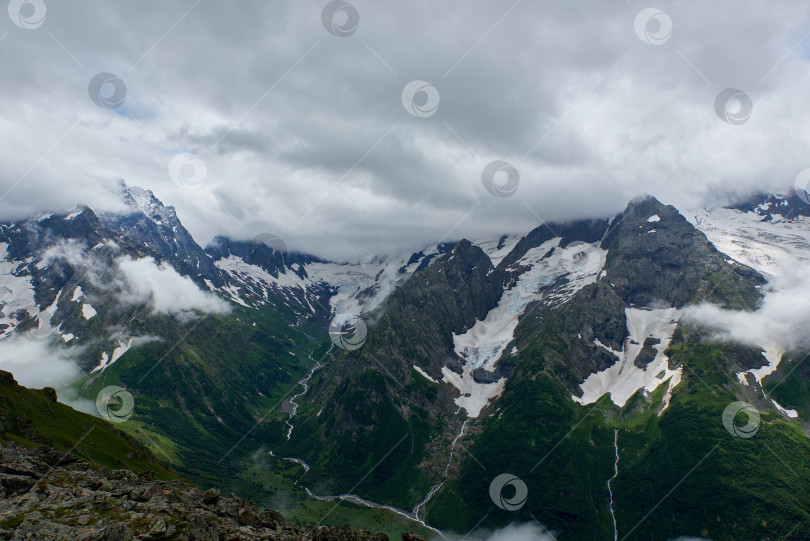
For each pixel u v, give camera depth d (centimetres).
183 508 6462
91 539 5394
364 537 6475
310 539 6350
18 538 5262
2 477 6812
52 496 6475
